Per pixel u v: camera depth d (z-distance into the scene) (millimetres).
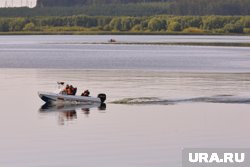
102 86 145625
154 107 114750
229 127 96000
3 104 119062
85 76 169125
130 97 126625
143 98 124875
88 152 80062
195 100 122812
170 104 118250
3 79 161250
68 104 119250
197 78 164000
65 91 121125
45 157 77750
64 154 79125
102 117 104500
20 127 95750
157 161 76250
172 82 154000
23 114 107875
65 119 102938
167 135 90062
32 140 86438
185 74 175750
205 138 88188
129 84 149500
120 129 94188
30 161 76062
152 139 87250
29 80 158875
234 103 119250
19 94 132625
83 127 95688
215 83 151625
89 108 114562
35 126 96625
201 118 103500
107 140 86625
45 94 119812
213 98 125375
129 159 76938
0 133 91125
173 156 78375
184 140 86875
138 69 192000
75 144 84125
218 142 85875
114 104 118750
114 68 195500
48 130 93438
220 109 112250
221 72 182500
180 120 101625
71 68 195375
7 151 80562
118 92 134750
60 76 169000
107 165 74562
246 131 93000
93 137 88375
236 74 176250
